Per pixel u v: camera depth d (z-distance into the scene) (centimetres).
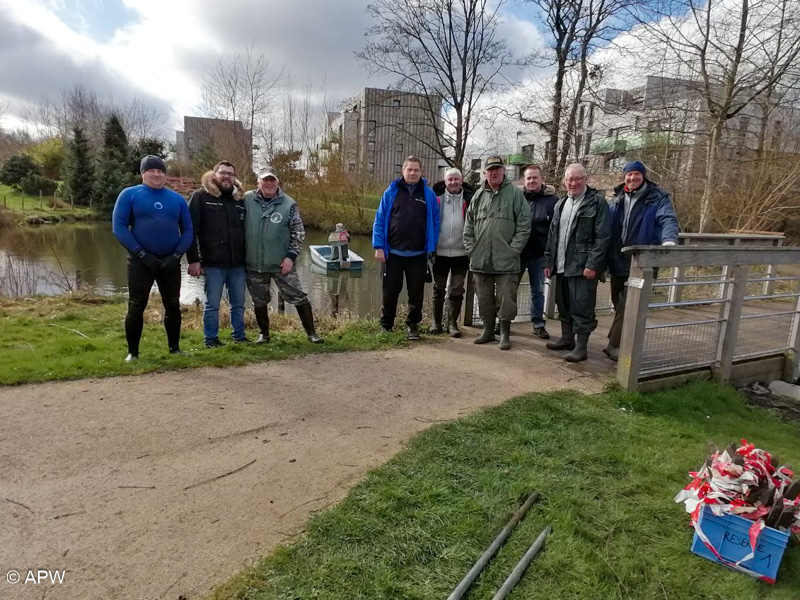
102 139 3984
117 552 207
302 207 2964
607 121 1370
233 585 192
